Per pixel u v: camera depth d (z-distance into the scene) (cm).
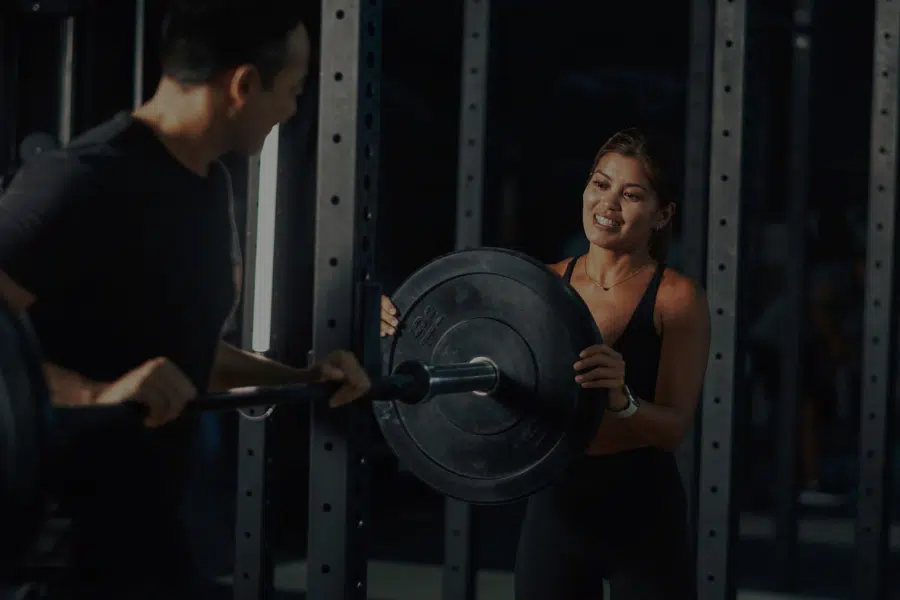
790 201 502
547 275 210
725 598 309
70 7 399
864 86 926
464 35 369
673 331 234
